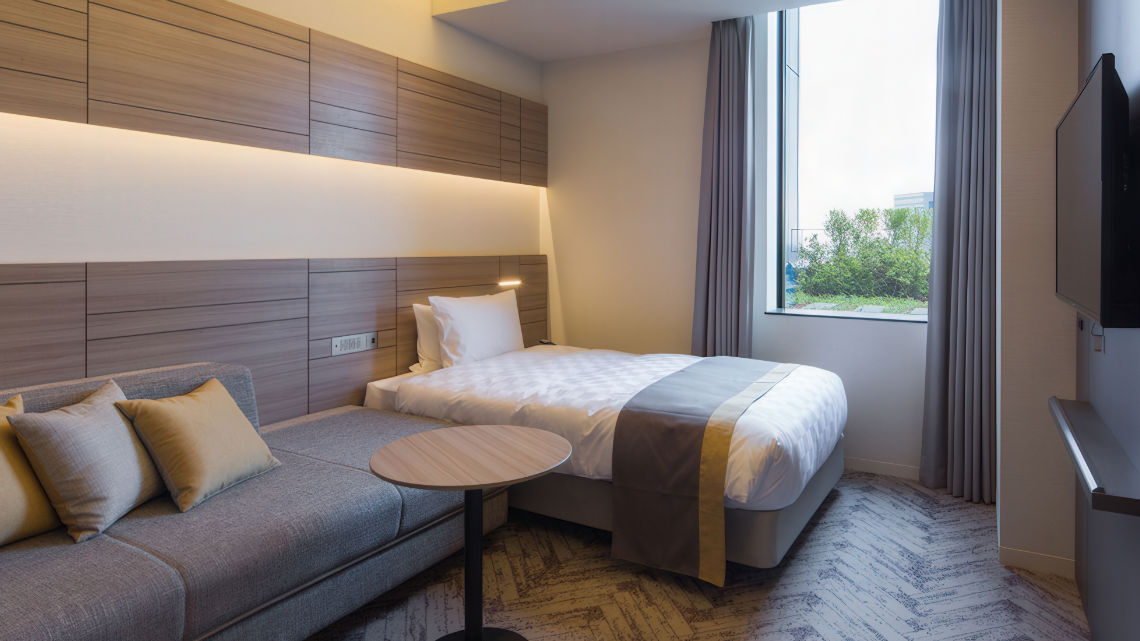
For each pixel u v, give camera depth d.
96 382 2.28
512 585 2.61
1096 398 2.20
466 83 4.19
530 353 4.18
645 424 2.68
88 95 2.42
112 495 1.97
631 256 4.73
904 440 3.90
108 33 2.47
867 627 2.31
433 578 2.68
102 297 2.53
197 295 2.84
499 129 4.48
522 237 4.91
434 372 3.62
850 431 4.05
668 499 2.59
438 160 4.00
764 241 4.27
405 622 2.34
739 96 4.12
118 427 2.11
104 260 2.58
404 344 3.89
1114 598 1.92
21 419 1.88
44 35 2.29
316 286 3.36
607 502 2.85
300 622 2.09
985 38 3.41
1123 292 1.55
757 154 4.25
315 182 3.41
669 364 3.74
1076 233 1.88
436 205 4.16
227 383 2.63
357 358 3.60
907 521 3.23
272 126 3.06
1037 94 2.59
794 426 2.65
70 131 2.47
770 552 2.51
